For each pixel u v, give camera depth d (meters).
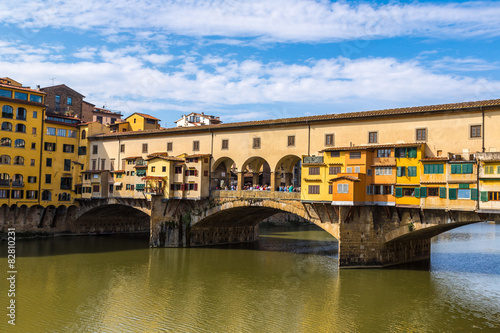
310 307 35.41
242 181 56.81
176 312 34.16
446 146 43.03
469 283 42.59
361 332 30.44
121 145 69.62
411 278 44.09
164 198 60.59
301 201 49.50
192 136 61.84
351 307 35.38
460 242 73.56
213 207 58.72
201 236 63.97
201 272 47.19
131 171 66.50
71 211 74.19
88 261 52.06
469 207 40.09
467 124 42.06
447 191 41.44
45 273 45.75
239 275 45.94
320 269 48.72
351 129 48.72
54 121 71.62
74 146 74.00
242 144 57.00
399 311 34.50
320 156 49.03
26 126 68.19
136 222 83.44
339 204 45.59
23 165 67.56
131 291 39.66
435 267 49.72
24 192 67.56
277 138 54.06
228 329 30.77
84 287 40.72
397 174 44.53
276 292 39.56
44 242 66.19
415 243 53.66
